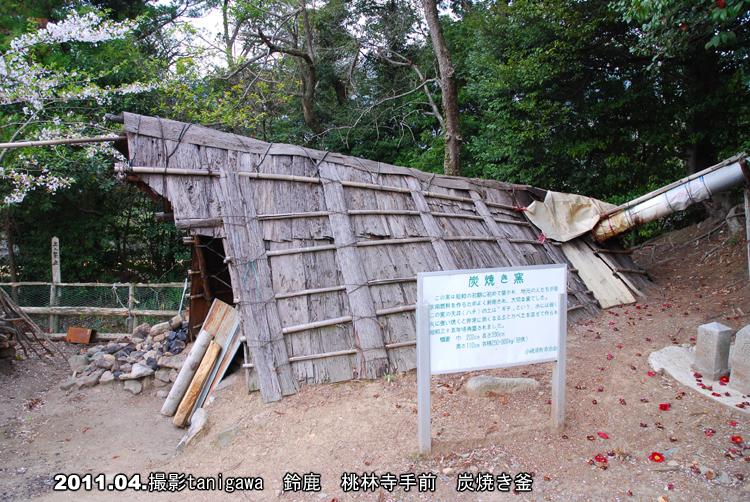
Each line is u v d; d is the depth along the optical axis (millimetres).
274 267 5188
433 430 3895
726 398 3992
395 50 16328
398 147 17156
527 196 7941
